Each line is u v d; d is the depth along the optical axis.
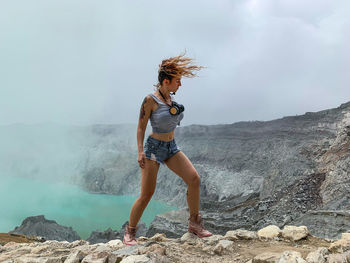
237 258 4.05
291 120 52.56
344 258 3.48
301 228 4.98
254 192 43.72
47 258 4.23
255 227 26.67
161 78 4.25
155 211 52.81
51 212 59.00
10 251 5.13
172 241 4.91
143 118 4.29
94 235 32.62
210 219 30.70
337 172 29.03
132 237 4.64
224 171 54.75
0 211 60.31
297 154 40.69
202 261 3.96
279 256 3.74
